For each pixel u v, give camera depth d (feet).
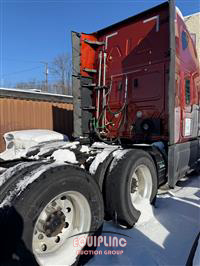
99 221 6.29
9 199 4.74
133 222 7.73
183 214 8.83
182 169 11.28
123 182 7.43
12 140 10.21
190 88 13.04
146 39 11.57
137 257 6.20
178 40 11.08
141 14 11.62
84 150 9.06
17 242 4.34
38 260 4.89
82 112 13.91
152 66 11.28
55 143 9.75
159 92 11.02
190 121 13.09
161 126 10.96
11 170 5.54
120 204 7.34
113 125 13.00
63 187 5.25
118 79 12.82
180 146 10.75
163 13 10.87
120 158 7.91
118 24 12.73
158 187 10.70
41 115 20.18
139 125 11.80
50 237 5.40
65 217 5.76
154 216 8.64
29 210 4.54
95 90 14.12
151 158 9.32
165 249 6.54
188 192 11.53
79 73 13.67
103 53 13.67
